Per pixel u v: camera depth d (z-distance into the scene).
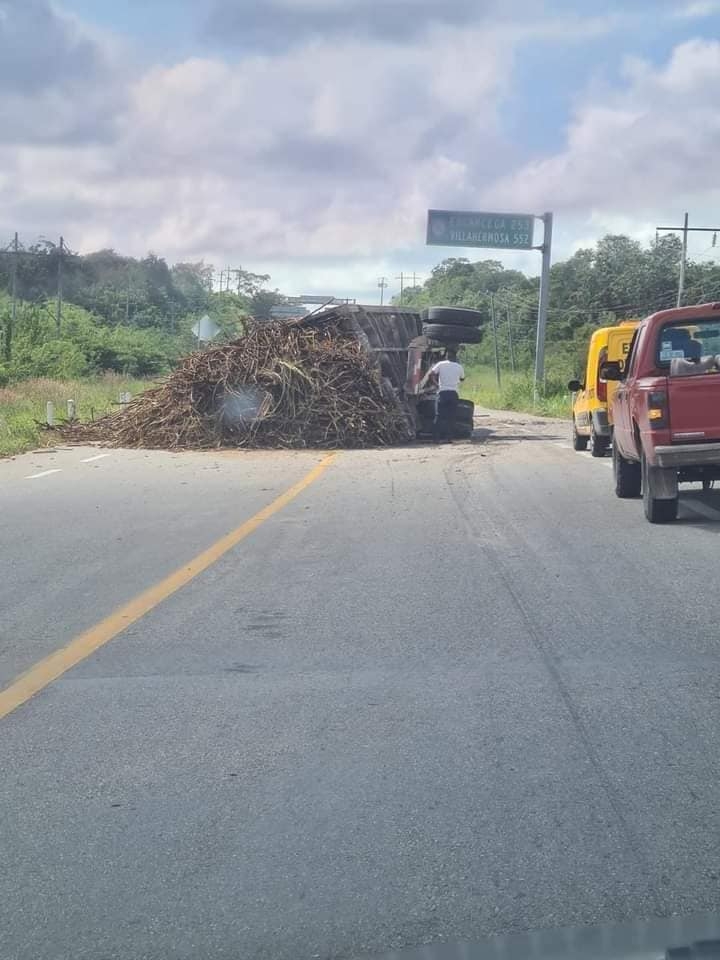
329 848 4.55
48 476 19.38
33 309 67.94
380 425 25.75
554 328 85.00
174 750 5.72
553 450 24.16
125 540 12.17
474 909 4.01
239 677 6.98
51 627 8.34
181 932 3.94
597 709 6.20
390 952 3.73
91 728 6.09
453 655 7.34
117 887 4.28
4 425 28.81
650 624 8.05
